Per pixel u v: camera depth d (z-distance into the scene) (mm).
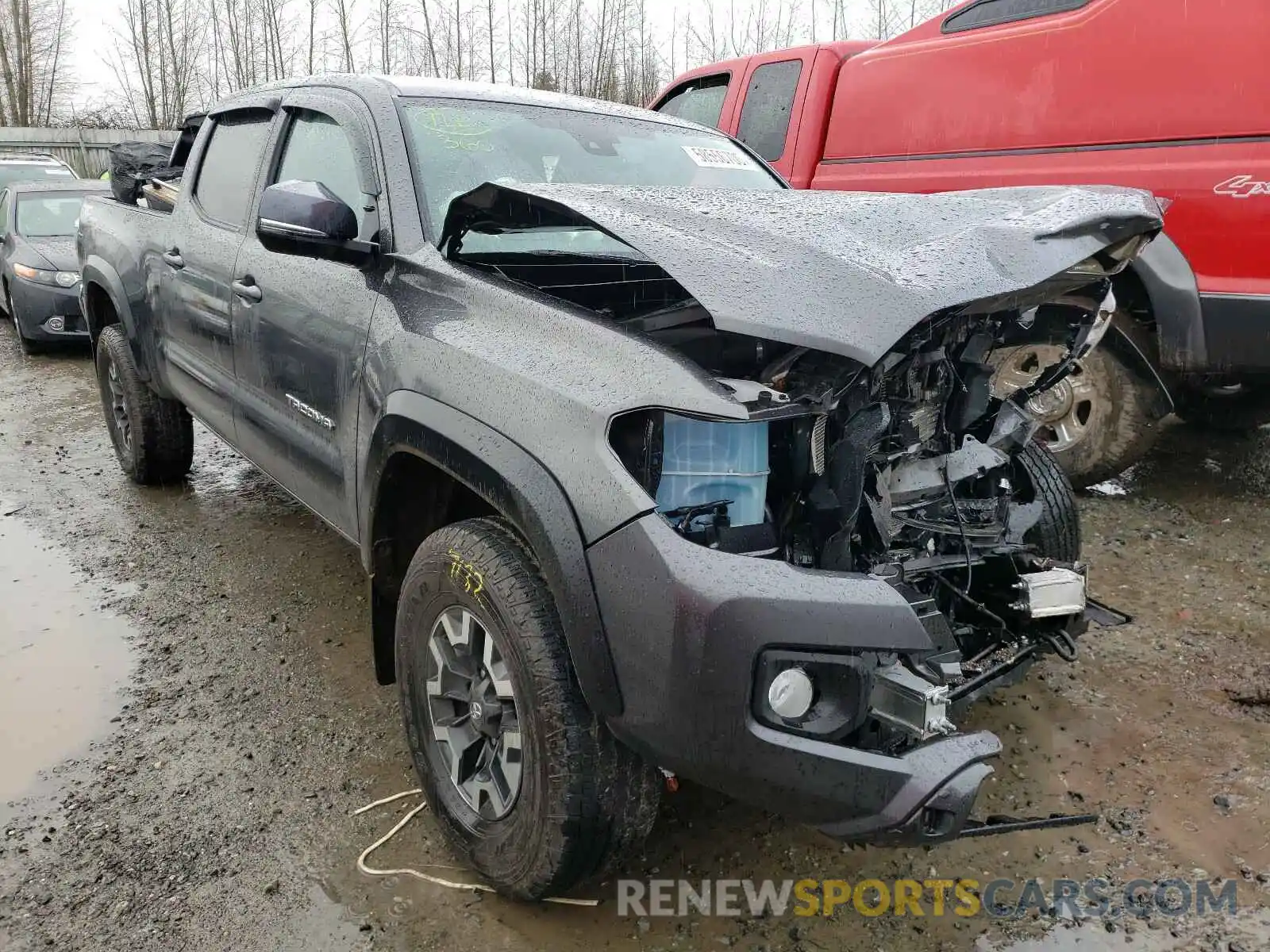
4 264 8609
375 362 2430
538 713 1917
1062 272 2248
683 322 2152
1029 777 2623
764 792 1753
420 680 2305
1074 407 4512
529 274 2674
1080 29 4145
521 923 2127
